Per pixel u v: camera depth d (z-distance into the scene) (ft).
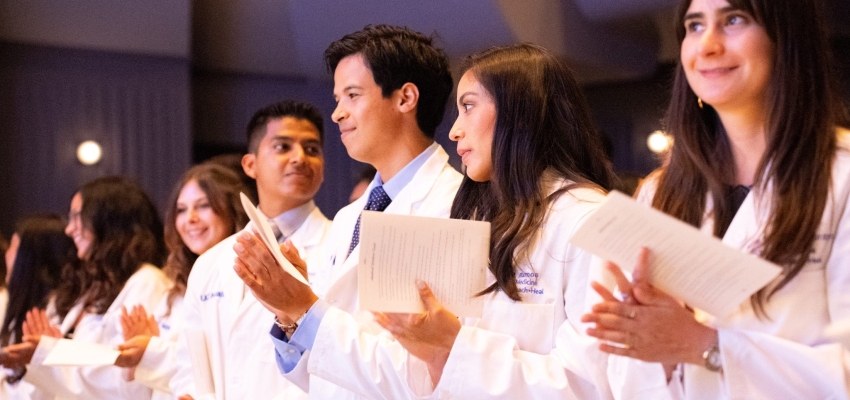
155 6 31.45
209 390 12.67
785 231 6.39
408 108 10.88
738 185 7.02
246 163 14.15
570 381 7.90
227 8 32.81
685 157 7.17
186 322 13.41
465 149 9.12
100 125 32.35
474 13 26.96
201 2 32.42
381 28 11.12
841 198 6.42
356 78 10.91
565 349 8.00
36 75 31.71
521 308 8.44
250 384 12.14
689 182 7.14
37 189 31.55
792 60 6.45
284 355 10.17
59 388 15.39
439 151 10.93
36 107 31.68
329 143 34.76
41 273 18.69
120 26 31.76
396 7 28.32
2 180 31.17
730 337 6.46
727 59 6.53
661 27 30.27
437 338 8.06
